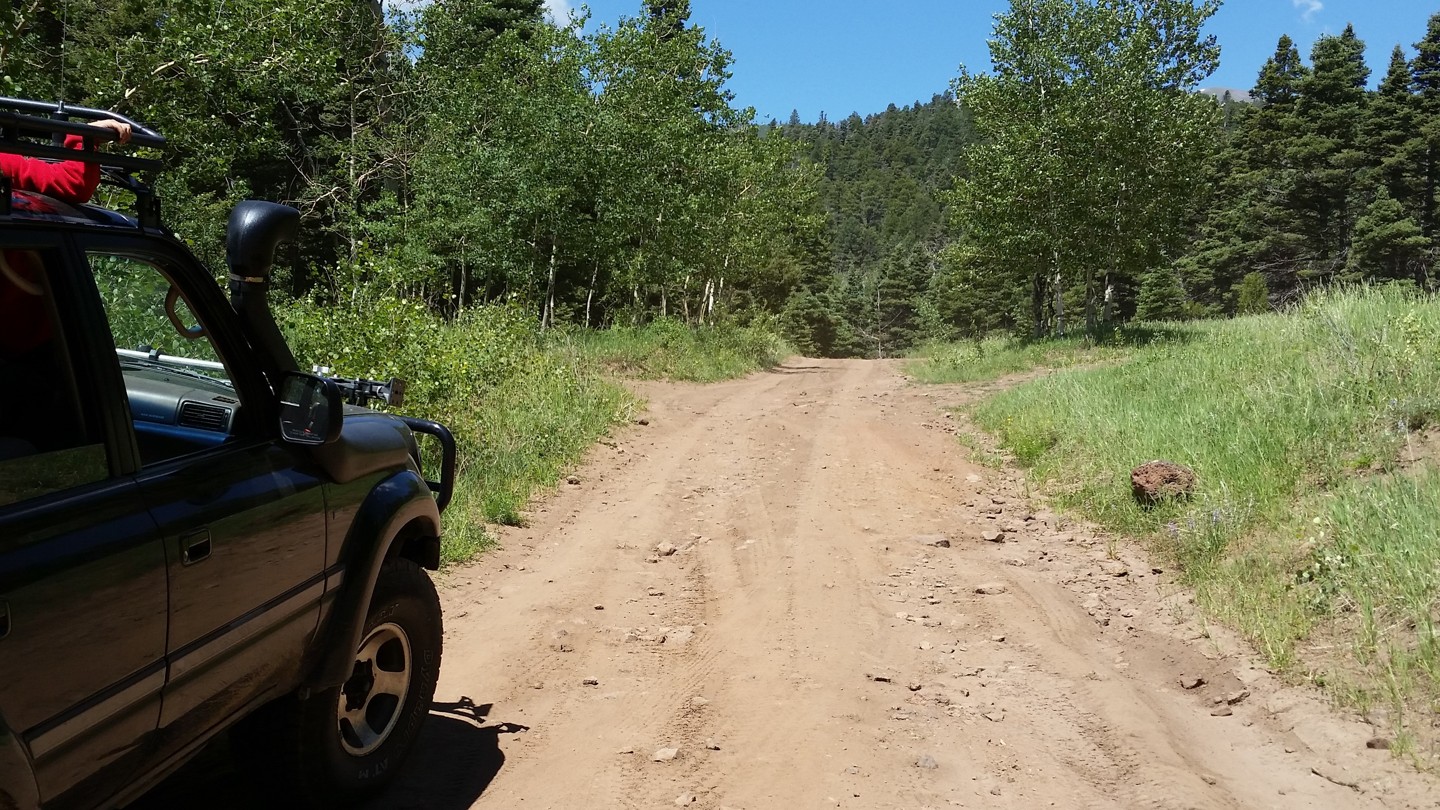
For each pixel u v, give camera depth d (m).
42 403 2.43
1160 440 9.27
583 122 24.94
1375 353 9.26
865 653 5.80
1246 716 4.92
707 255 31.48
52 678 2.24
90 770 2.42
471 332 13.91
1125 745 4.61
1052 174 25.86
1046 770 4.37
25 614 2.16
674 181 28.16
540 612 6.36
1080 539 8.16
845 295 106.88
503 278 27.61
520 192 24.53
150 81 11.98
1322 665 5.15
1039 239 26.56
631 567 7.58
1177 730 4.80
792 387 21.84
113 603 2.41
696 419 15.30
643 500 9.80
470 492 8.78
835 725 4.79
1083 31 25.47
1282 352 11.49
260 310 3.18
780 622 6.32
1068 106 25.52
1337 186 60.00
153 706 2.61
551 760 4.33
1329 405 8.55
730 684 5.31
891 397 18.39
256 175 26.17
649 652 5.79
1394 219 53.59
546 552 7.86
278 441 3.25
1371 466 7.34
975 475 10.76
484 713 4.82
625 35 27.36
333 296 12.62
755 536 8.45
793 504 9.58
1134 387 12.34
